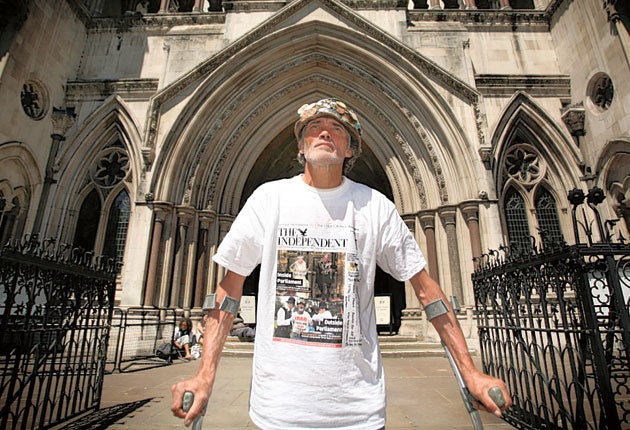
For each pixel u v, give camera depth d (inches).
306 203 73.5
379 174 629.6
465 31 529.0
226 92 507.5
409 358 374.6
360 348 64.6
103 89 532.7
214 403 202.2
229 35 527.2
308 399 59.0
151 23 579.8
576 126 497.4
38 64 478.6
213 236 486.9
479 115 473.1
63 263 163.8
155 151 477.4
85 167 515.2
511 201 510.9
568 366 297.7
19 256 137.7
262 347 65.1
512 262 172.7
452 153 469.1
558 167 508.7
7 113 432.1
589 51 490.6
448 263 453.7
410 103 503.2
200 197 487.5
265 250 71.2
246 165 530.3
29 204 463.2
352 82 534.3
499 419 176.9
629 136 424.5
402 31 530.6
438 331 71.9
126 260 459.8
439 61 513.3
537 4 612.4
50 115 499.8
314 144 76.4
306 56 534.3
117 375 293.1
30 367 299.3
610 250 133.1
